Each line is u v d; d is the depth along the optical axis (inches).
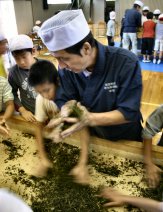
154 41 228.7
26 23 326.3
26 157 46.6
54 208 36.1
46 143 49.8
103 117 36.7
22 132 54.4
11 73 67.7
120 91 38.3
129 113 37.3
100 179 40.6
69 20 30.3
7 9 240.8
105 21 405.7
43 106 48.8
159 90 165.9
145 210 33.1
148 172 40.4
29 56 63.4
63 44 30.9
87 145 46.0
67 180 40.9
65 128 37.7
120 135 46.2
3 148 49.5
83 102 42.8
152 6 362.9
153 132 42.4
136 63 36.9
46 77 40.4
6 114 55.9
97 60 36.8
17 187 40.0
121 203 34.6
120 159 45.1
